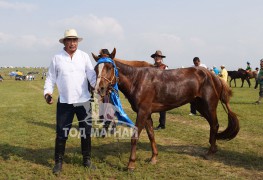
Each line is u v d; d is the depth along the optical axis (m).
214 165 5.55
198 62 8.93
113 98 5.29
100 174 4.92
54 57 4.94
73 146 6.80
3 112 12.67
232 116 6.09
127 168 5.14
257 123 9.66
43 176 4.88
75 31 4.81
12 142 7.15
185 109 13.21
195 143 7.19
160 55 7.55
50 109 13.77
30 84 37.53
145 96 5.24
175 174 5.02
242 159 5.88
